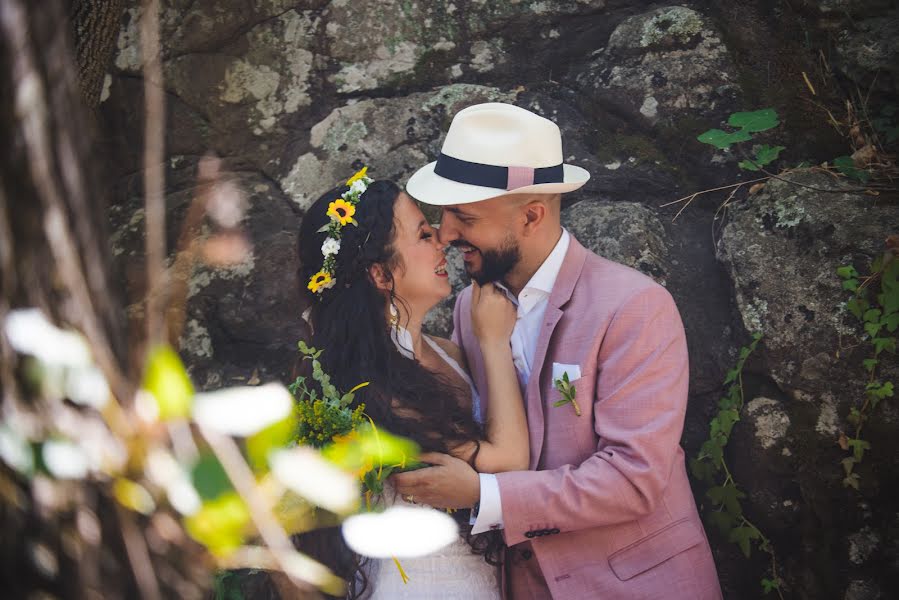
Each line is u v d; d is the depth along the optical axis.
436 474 2.31
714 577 2.42
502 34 3.58
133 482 1.04
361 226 2.48
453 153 2.50
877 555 2.62
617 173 3.30
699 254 3.14
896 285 2.63
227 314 3.24
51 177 0.97
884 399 2.63
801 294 2.81
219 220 3.23
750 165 3.11
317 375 2.33
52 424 0.98
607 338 2.41
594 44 3.56
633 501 2.28
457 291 3.23
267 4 3.59
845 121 3.12
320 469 1.14
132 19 3.58
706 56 3.33
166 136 3.54
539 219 2.50
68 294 0.99
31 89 0.94
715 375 2.95
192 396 1.06
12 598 0.98
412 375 2.48
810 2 3.26
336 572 2.32
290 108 3.56
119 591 1.03
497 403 2.46
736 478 2.83
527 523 2.30
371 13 3.57
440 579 2.39
